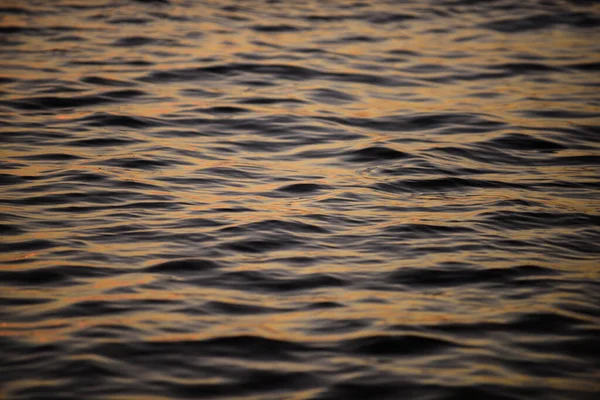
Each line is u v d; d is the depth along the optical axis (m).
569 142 29.73
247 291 18.78
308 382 15.30
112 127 29.92
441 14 46.19
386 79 36.06
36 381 15.09
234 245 21.11
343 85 35.19
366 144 29.02
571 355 16.36
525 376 15.61
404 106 33.00
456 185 25.80
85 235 21.53
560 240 21.97
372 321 17.50
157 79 35.06
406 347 16.52
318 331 17.08
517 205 24.23
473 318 17.72
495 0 48.69
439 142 29.45
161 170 26.33
